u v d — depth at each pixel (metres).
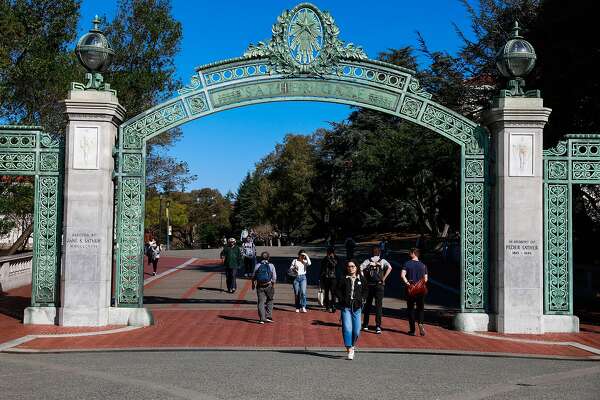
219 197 104.88
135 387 8.27
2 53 20.75
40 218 14.12
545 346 12.35
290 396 7.83
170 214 77.50
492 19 27.08
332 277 16.83
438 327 14.52
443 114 14.37
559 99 19.47
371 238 65.69
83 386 8.33
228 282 21.69
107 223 13.92
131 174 14.23
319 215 77.25
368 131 56.72
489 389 8.43
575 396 8.08
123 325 13.96
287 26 14.49
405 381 8.86
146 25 27.95
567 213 14.02
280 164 78.75
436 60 28.23
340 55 14.40
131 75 26.59
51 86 23.59
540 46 19.97
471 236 14.23
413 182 41.47
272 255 46.06
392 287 24.33
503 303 13.65
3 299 18.86
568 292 13.90
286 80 14.50
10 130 14.14
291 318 15.66
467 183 14.29
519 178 13.75
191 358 10.55
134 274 14.18
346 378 8.98
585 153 14.05
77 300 13.65
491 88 26.75
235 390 8.13
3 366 9.78
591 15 18.33
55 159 14.17
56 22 23.86
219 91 14.48
